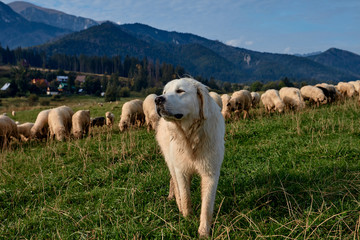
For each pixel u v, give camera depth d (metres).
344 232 2.69
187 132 2.77
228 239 2.52
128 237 2.91
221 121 3.00
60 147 8.28
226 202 3.61
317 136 6.52
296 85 113.56
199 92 2.75
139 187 4.35
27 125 11.99
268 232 2.76
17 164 6.95
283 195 3.64
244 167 5.12
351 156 4.96
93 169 5.72
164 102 2.53
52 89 121.19
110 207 3.76
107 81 134.62
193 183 4.48
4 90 103.94
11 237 3.30
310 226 2.71
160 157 6.18
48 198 4.48
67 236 3.13
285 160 5.25
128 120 11.19
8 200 4.48
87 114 11.40
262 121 9.20
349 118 8.32
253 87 102.69
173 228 2.89
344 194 3.38
